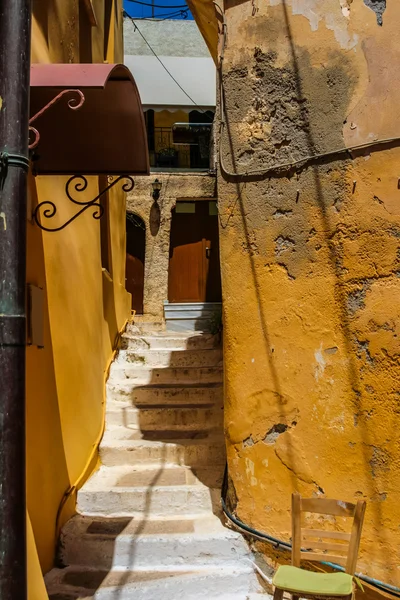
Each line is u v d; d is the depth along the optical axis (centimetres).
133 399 612
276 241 397
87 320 535
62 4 466
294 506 309
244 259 413
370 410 349
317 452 368
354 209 362
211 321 869
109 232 719
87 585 368
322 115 381
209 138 1420
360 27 369
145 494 454
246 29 423
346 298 363
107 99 340
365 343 354
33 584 280
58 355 426
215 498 454
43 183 406
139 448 521
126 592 362
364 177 361
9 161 215
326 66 381
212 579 374
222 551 396
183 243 1193
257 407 399
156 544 397
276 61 405
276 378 391
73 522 420
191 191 1163
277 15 407
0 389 209
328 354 368
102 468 514
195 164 1442
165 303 1091
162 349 734
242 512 404
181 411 575
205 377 654
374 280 354
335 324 367
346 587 275
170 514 445
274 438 390
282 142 399
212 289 1184
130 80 324
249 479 400
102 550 394
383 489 339
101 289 626
